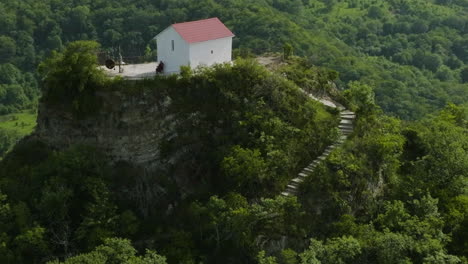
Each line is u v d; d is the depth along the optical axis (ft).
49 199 142.00
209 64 175.22
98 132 160.04
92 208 142.31
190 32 170.50
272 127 156.87
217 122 159.74
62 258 140.26
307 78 184.55
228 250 139.74
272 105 163.02
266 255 136.67
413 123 198.70
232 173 143.84
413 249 133.80
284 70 183.62
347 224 140.05
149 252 128.16
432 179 164.35
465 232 147.95
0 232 141.38
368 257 133.90
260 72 166.09
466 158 166.81
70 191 144.15
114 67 177.58
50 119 165.78
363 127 165.68
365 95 172.45
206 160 156.15
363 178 152.25
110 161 158.40
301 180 149.89
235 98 160.25
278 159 151.23
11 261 136.05
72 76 158.10
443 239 140.77
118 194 152.46
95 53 174.70
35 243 136.87
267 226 139.23
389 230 139.44
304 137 159.02
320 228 143.02
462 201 155.94
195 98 161.27
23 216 142.31
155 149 157.89
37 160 165.27
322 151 159.22
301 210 143.43
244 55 199.21
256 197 147.02
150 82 159.84
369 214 151.64
